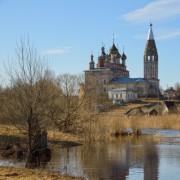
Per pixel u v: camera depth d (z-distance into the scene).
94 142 46.78
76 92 58.47
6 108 26.08
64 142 42.66
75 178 21.80
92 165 28.25
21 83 24.44
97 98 64.00
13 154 30.28
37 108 24.53
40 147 32.03
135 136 58.09
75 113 52.22
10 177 20.09
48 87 27.72
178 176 24.14
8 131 38.00
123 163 29.50
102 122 54.59
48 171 23.83
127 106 176.50
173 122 80.12
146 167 27.59
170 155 34.69
